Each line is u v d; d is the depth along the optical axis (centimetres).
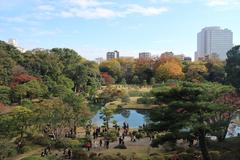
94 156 5172
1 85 10119
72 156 5256
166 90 3722
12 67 11362
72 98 7044
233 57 10250
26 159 3659
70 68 13562
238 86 9825
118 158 4953
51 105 6362
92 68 15575
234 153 4703
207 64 15175
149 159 4684
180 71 14762
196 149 5131
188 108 3494
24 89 9431
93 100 12531
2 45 13138
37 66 12462
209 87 3809
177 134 3509
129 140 6612
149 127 3697
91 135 7069
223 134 5478
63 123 6400
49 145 5900
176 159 4619
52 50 16262
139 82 17350
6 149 5247
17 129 5672
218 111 3847
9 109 7494
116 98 12625
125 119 9775
